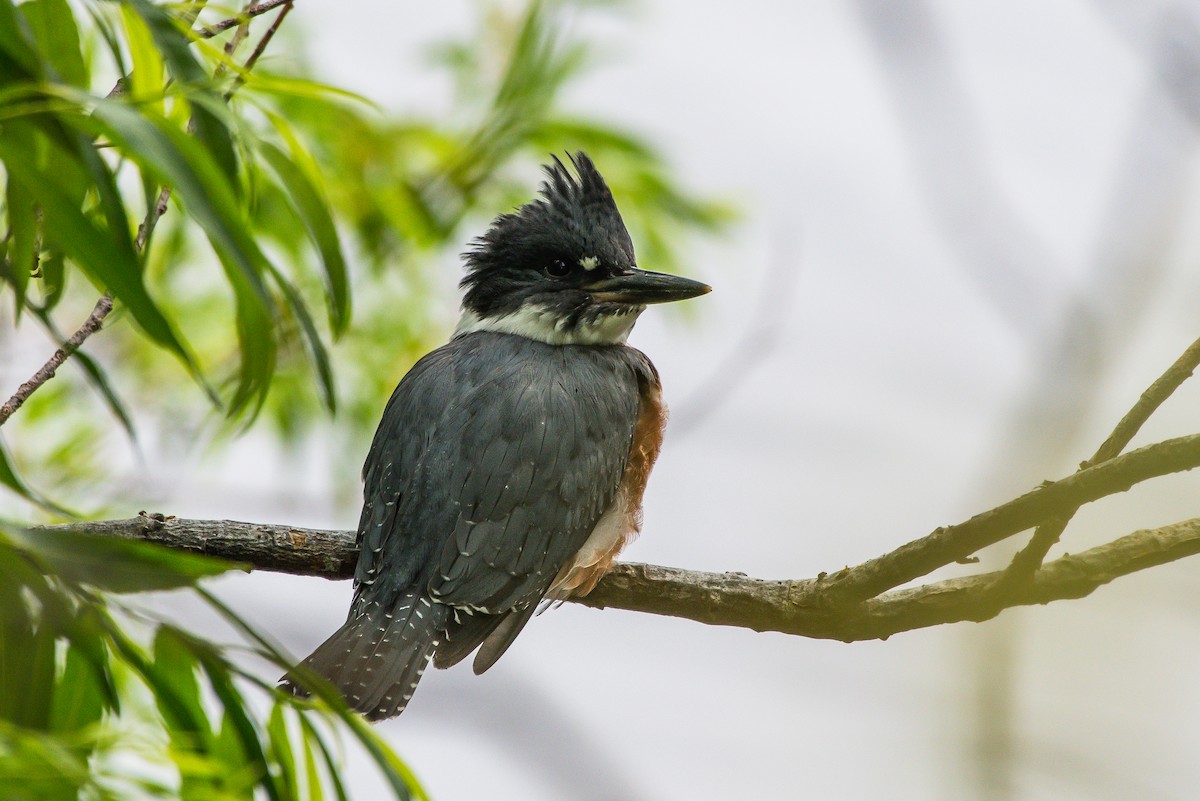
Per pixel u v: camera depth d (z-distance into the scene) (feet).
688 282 32.01
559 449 28.14
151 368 33.24
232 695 14.84
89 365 16.21
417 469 27.45
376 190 32.12
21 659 14.57
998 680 39.60
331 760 14.84
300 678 13.73
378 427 29.32
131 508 31.73
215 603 13.43
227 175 16.16
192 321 33.12
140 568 13.23
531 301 32.07
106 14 16.61
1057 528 20.93
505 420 28.02
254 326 15.66
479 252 33.19
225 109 15.46
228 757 15.96
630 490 30.60
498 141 34.06
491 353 29.99
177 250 30.35
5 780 12.32
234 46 20.31
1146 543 22.41
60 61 18.43
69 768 12.00
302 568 25.53
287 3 20.68
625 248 32.60
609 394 29.84
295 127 29.94
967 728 39.70
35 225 17.08
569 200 32.48
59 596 13.79
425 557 26.68
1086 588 22.24
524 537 27.35
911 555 22.33
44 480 31.01
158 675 14.87
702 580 25.41
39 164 16.38
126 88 16.71
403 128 33.58
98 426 32.17
